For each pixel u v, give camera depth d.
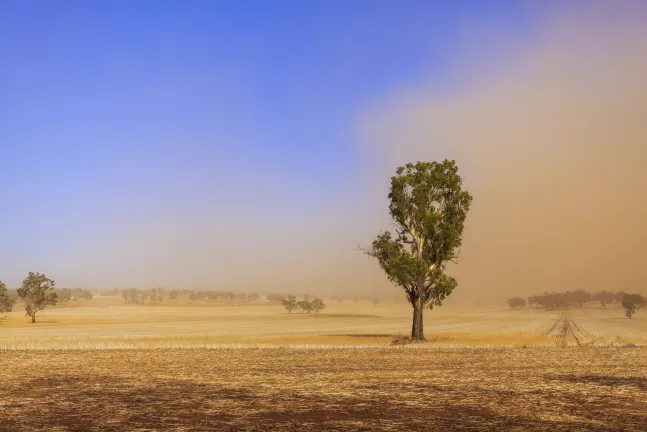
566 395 25.22
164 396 25.09
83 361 40.22
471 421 19.56
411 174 66.19
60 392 26.34
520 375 32.75
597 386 27.98
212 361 40.47
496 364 39.03
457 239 64.50
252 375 32.72
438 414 20.92
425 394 25.56
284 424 19.06
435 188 66.00
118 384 28.98
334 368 36.41
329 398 24.50
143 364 38.38
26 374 33.03
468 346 55.97
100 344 55.59
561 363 39.78
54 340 68.00
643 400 23.91
